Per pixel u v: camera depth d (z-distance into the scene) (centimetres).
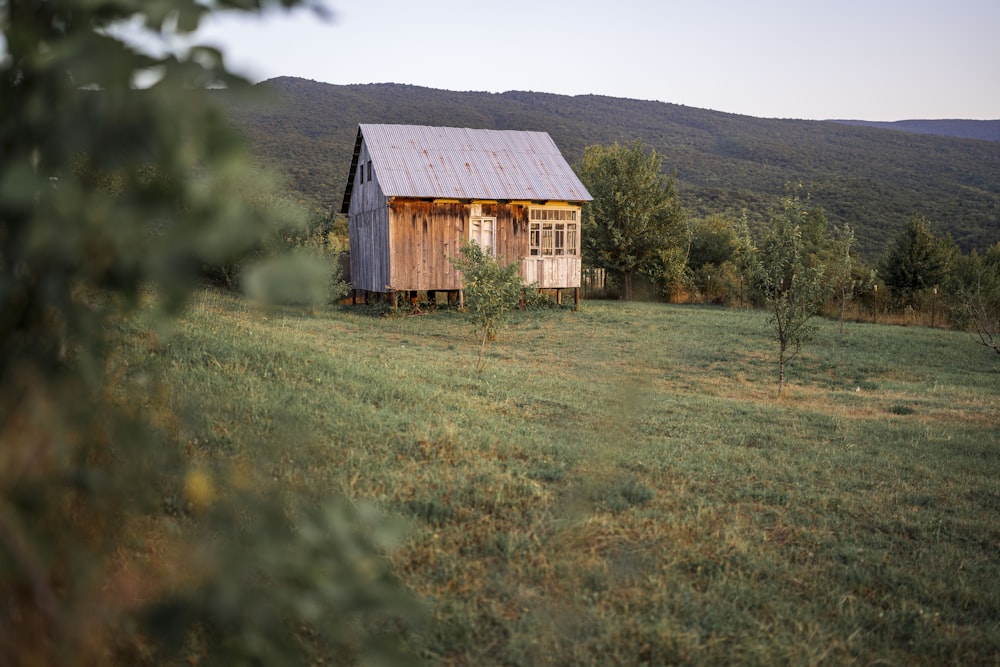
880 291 3067
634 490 621
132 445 103
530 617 396
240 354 918
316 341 1451
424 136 2856
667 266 3566
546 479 639
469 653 362
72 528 102
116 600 102
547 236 2806
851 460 840
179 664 200
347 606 102
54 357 89
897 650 413
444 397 950
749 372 1664
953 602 487
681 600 441
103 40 67
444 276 2661
